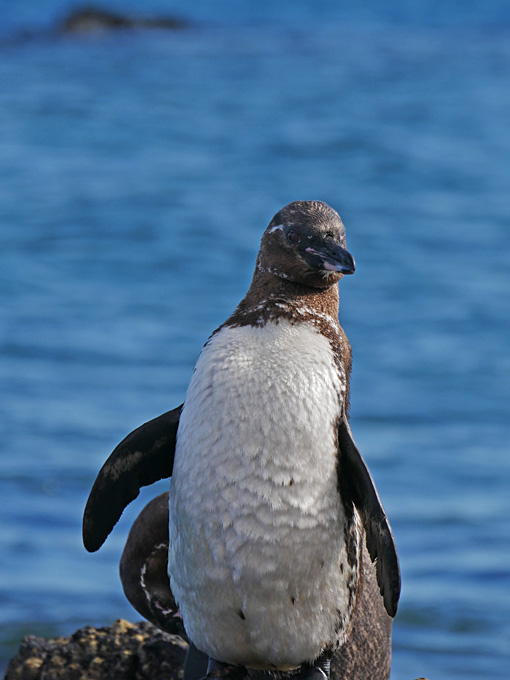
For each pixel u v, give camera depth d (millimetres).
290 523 5707
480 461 19719
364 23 129625
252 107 75000
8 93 78812
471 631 12617
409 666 11742
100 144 62344
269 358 5867
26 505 16578
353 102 76500
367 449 20828
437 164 56375
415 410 23500
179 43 107938
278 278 6219
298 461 5715
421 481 18703
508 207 47062
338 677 6555
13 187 50969
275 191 50406
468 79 87062
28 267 37344
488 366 26844
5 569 14055
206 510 5727
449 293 34188
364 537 6516
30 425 21281
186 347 28141
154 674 7695
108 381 25016
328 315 6223
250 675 6344
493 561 14758
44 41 105812
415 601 13562
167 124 68875
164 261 38312
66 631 12250
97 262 38406
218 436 5727
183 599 6031
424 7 139875
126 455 6289
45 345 28094
